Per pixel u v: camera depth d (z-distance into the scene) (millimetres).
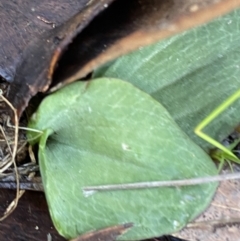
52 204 183
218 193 195
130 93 182
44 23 190
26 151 197
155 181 184
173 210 184
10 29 190
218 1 162
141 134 184
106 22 176
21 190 195
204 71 192
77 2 190
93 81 180
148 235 184
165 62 189
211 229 193
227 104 187
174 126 184
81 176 186
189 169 184
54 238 192
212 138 196
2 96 189
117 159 186
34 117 183
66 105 182
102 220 185
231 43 191
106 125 184
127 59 187
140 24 172
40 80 180
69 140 188
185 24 166
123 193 185
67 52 179
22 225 192
